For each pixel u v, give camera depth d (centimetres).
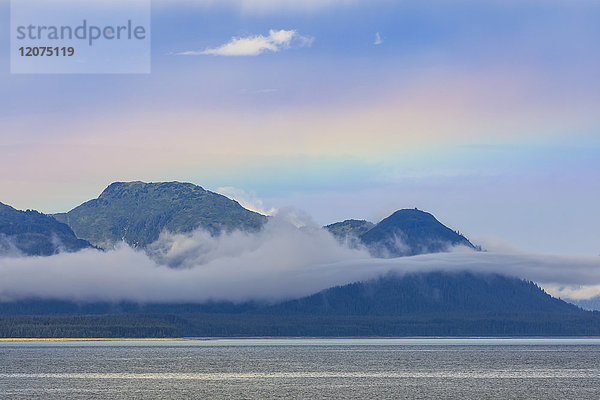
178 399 18288
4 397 18588
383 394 19212
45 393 19375
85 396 18775
